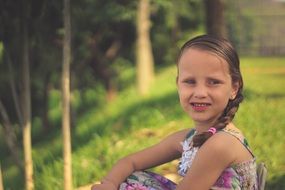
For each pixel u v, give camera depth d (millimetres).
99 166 7660
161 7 19516
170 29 23344
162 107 12625
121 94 20344
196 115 2475
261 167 2688
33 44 7254
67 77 6168
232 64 2451
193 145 2521
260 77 20344
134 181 2768
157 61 24766
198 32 24109
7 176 9727
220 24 9734
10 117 11039
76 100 19328
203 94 2426
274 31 40344
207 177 2447
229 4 26188
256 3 40812
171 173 6715
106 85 19297
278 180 6105
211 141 2451
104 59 19000
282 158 7164
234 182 2459
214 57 2418
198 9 23750
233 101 2510
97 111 17859
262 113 9844
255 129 8664
